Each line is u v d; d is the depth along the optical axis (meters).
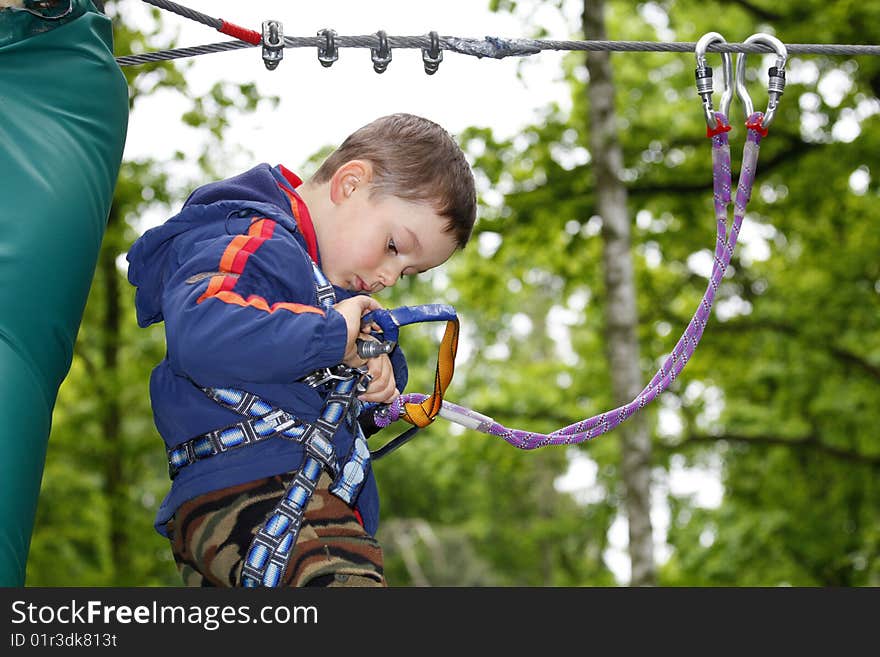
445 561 29.03
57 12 2.29
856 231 13.45
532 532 19.83
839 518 14.89
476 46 2.74
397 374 2.56
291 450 2.11
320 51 2.68
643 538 10.02
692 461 15.93
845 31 11.23
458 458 16.09
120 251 13.44
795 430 14.62
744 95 2.68
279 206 2.25
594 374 15.26
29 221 2.11
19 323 2.07
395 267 2.37
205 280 2.03
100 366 16.06
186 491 2.09
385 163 2.35
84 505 15.53
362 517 2.28
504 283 14.17
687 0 12.83
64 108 2.25
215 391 2.11
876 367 13.65
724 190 2.64
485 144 12.35
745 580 15.73
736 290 14.44
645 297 14.15
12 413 2.01
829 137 12.27
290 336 1.97
